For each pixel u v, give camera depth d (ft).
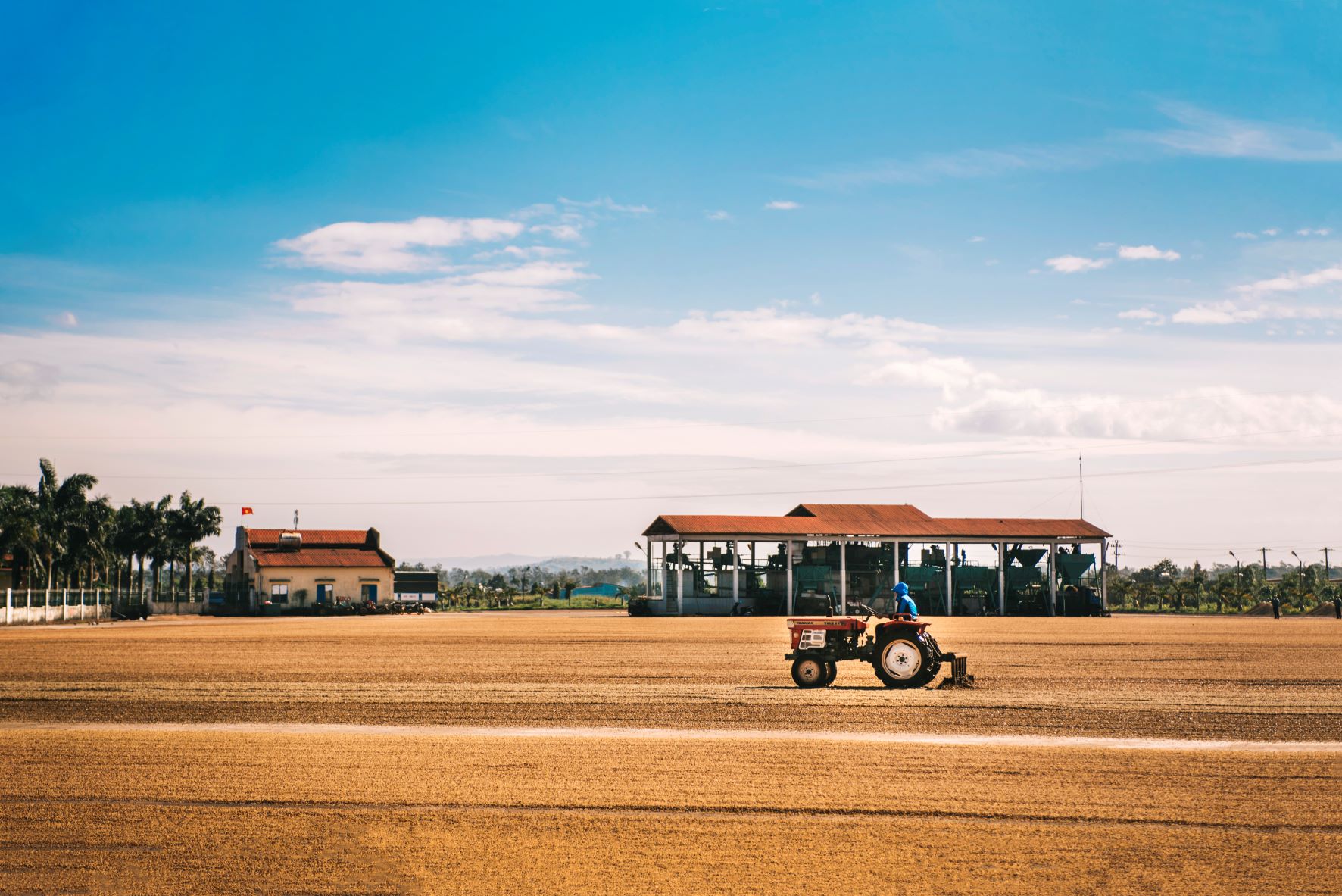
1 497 268.82
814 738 54.24
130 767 47.06
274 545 310.65
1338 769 46.19
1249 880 32.01
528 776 45.03
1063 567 285.43
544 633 161.07
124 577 359.66
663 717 61.77
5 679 84.94
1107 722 59.41
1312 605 379.76
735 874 32.68
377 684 80.12
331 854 34.68
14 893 31.48
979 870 32.91
